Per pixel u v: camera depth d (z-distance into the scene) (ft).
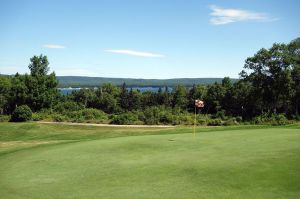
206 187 36.63
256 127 102.06
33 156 57.06
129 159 50.72
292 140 58.95
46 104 234.58
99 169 45.83
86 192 36.81
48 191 37.73
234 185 36.70
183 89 349.20
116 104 359.05
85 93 362.94
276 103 223.92
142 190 36.65
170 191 35.96
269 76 218.38
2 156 60.75
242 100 255.70
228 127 107.65
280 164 42.98
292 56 214.69
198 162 46.32
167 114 157.38
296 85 212.84
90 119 166.71
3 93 238.68
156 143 63.05
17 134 125.29
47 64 240.53
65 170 46.24
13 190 38.70
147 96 372.17
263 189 35.14
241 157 47.67
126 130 123.24
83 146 63.82
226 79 302.66
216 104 290.15
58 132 126.93
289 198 32.58
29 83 231.09
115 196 35.19
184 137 69.67
